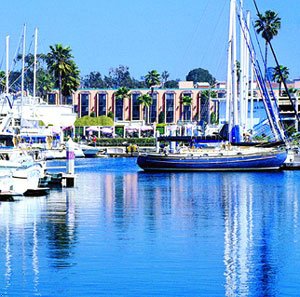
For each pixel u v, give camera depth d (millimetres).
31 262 55312
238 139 153250
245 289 49000
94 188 112625
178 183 124125
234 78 158875
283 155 150625
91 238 64688
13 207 84188
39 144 198250
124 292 48219
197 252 59188
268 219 77438
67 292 48156
